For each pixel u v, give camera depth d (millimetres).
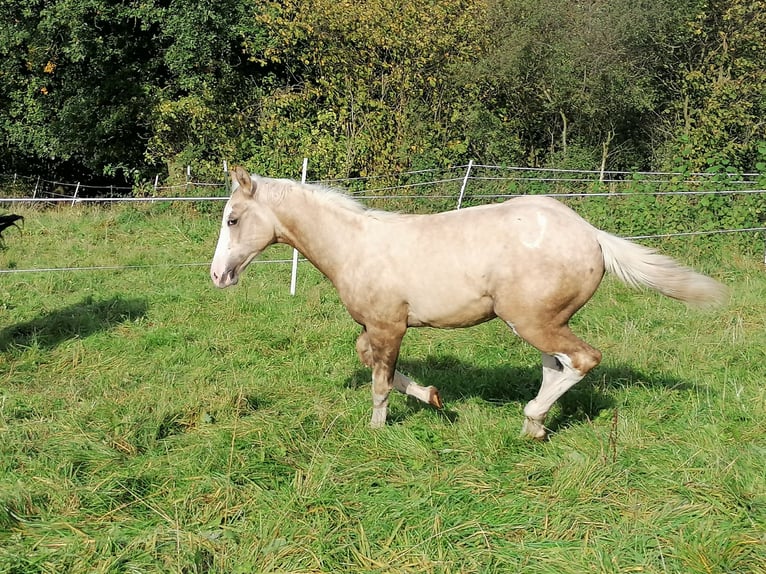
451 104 16062
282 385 5492
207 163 15609
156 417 4766
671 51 15891
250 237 4609
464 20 15695
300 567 3244
